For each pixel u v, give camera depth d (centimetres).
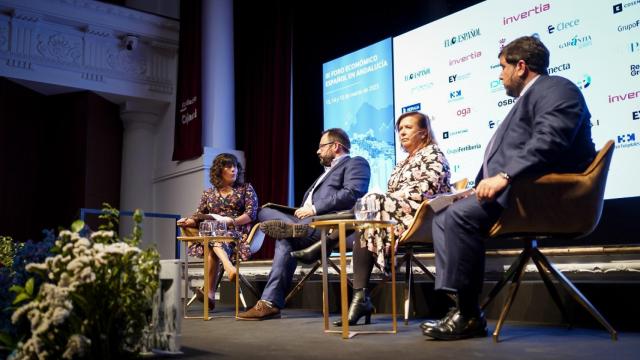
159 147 634
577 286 234
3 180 574
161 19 616
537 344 171
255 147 538
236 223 337
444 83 390
